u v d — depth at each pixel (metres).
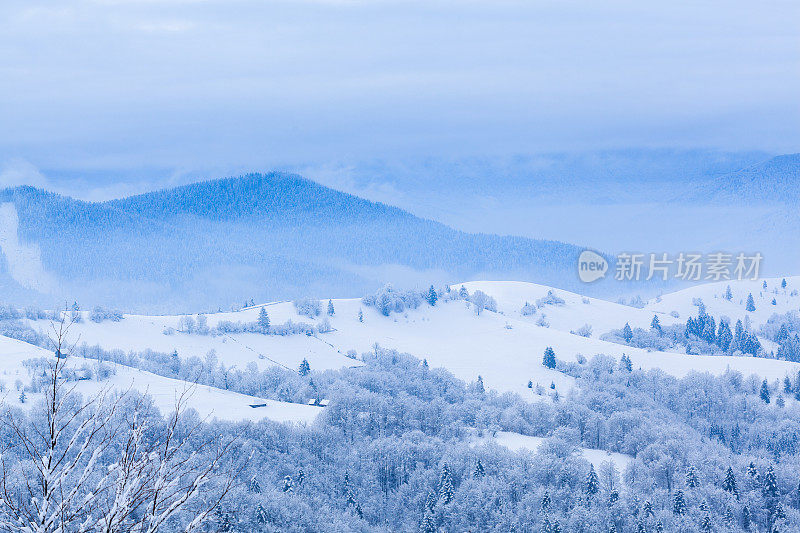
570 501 111.56
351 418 146.00
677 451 134.38
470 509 106.81
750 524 111.88
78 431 13.33
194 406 162.12
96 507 12.86
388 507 116.25
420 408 156.00
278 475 111.69
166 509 13.10
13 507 12.28
